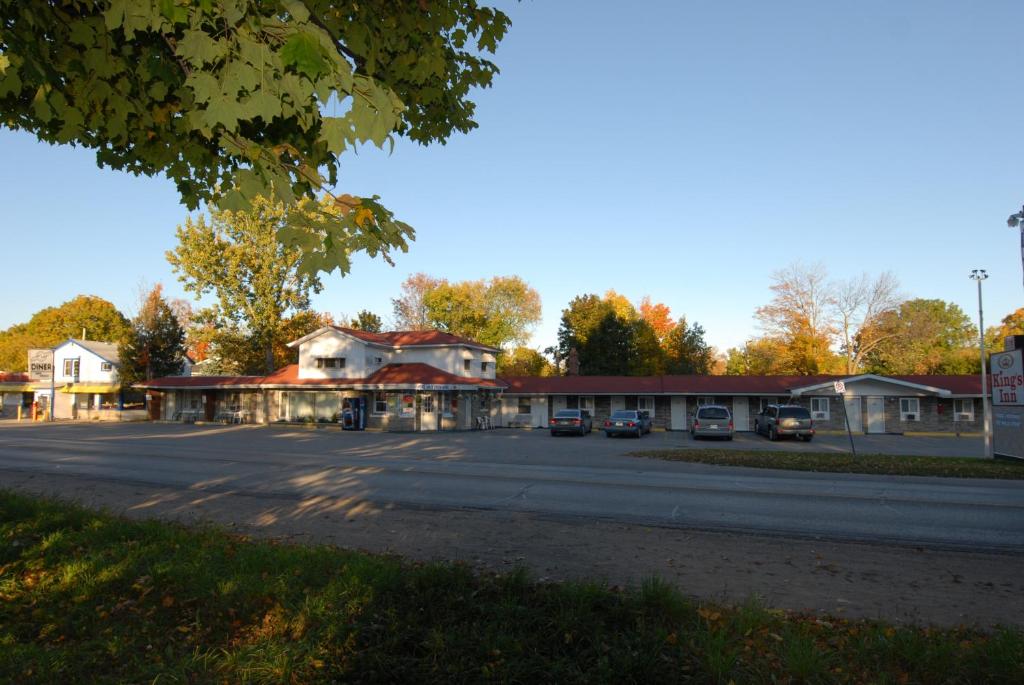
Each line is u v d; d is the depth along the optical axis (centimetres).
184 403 4791
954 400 3953
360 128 362
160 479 1446
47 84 434
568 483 1445
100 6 445
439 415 3891
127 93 479
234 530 912
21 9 402
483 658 452
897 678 432
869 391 4006
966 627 541
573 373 5616
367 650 462
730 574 709
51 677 428
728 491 1349
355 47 532
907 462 1977
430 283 6544
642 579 667
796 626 521
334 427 4028
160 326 5059
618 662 430
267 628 514
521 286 6594
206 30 372
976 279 3012
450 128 682
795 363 5541
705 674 428
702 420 3300
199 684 423
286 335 5081
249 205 397
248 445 2486
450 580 596
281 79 349
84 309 7450
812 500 1244
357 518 1016
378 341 4216
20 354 7169
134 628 518
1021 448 1998
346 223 402
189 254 4625
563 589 571
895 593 646
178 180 555
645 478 1562
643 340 6112
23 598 577
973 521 1048
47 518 856
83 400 5481
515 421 4569
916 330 5722
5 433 3156
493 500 1207
